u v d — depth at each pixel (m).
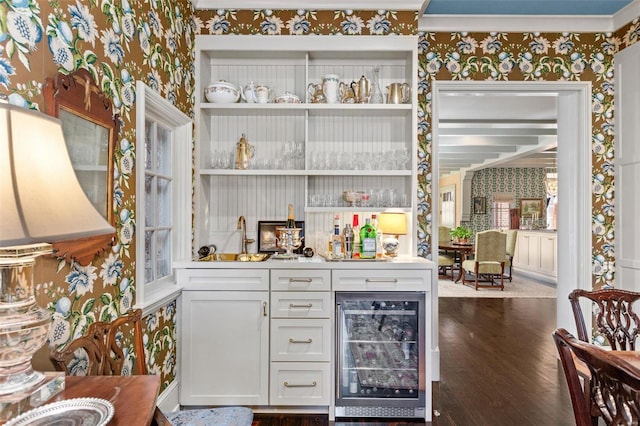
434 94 3.02
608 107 3.09
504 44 3.05
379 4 2.76
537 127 5.57
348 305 2.41
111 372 1.22
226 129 2.98
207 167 2.89
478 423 2.27
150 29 2.01
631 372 0.75
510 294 6.04
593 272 3.10
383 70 3.00
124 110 1.74
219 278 2.40
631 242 2.95
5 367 0.83
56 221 0.75
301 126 2.97
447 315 4.70
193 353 2.41
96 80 1.51
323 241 2.94
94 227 0.83
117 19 1.67
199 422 1.47
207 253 2.61
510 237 7.52
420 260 2.51
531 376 2.91
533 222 10.05
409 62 2.86
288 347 2.38
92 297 1.49
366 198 2.78
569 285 3.23
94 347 1.16
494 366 3.10
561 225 3.34
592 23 3.04
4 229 0.65
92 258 1.49
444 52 3.04
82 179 1.41
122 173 1.73
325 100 2.81
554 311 4.92
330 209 2.72
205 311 2.41
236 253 2.92
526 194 10.15
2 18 1.05
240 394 2.40
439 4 2.84
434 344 2.88
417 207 2.97
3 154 0.71
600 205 3.10
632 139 2.93
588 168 3.08
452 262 7.43
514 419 2.31
